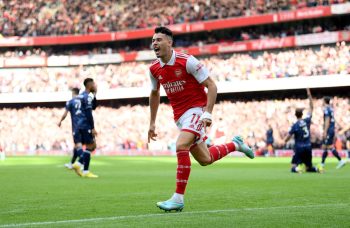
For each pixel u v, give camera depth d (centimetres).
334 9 5156
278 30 5806
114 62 6594
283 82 5278
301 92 5509
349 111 4669
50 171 2261
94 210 833
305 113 4916
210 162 890
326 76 5056
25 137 6222
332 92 5328
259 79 5431
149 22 6412
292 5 5538
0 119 6406
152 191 1219
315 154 4534
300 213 748
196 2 6194
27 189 1290
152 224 642
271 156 4709
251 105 5303
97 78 6544
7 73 6862
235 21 5738
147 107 5975
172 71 831
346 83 4978
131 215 754
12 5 7081
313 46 5531
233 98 5856
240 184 1423
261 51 5822
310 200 973
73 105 1855
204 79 819
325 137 2306
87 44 6912
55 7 7006
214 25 5872
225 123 5209
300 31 5647
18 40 6794
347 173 2028
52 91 6600
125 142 5725
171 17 6281
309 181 1541
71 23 6781
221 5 5991
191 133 817
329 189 1238
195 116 828
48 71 6812
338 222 654
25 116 6406
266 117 5112
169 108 5756
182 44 6319
